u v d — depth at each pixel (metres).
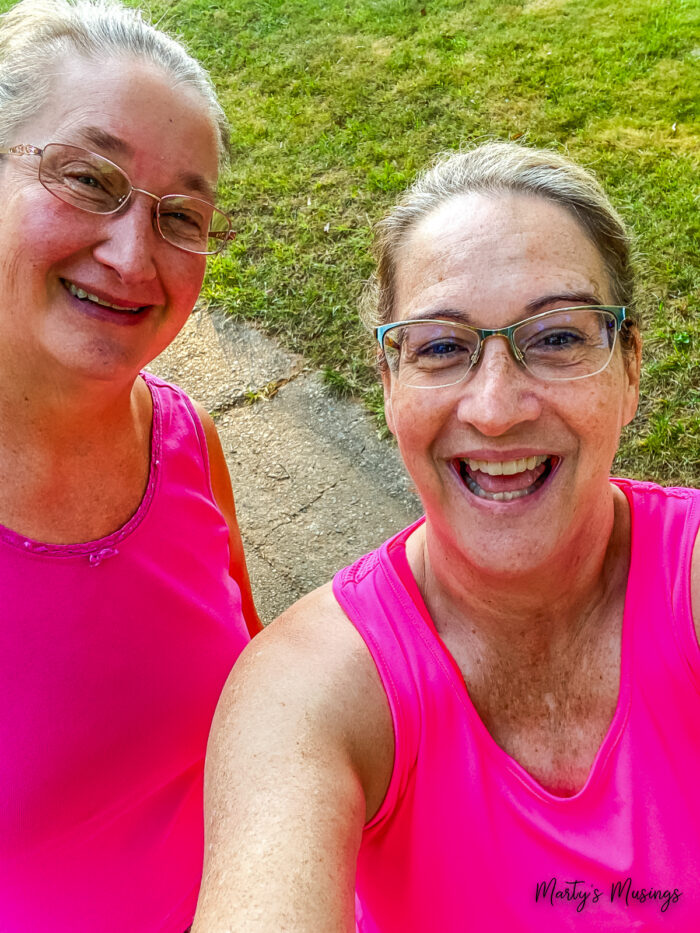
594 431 0.38
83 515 0.45
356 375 1.17
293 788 0.34
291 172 1.47
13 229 0.38
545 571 0.38
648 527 0.41
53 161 0.38
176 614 0.48
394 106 1.56
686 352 1.06
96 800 0.45
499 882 0.37
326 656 0.39
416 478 0.41
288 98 1.64
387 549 0.43
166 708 0.47
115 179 0.39
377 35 1.78
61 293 0.40
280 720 0.36
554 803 0.37
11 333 0.40
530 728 0.39
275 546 1.02
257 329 1.26
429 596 0.42
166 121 0.40
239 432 1.15
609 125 1.41
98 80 0.39
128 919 0.50
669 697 0.38
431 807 0.37
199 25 1.92
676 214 1.22
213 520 0.54
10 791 0.42
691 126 1.38
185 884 0.54
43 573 0.43
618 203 1.26
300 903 0.30
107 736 0.44
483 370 0.37
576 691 0.40
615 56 1.56
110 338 0.41
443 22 1.77
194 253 0.44
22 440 0.42
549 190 0.39
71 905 0.48
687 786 0.37
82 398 0.42
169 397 0.53
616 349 0.39
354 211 1.37
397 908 0.39
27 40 0.39
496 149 0.41
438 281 0.38
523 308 0.37
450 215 0.39
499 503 0.38
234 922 0.29
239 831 0.33
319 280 1.28
